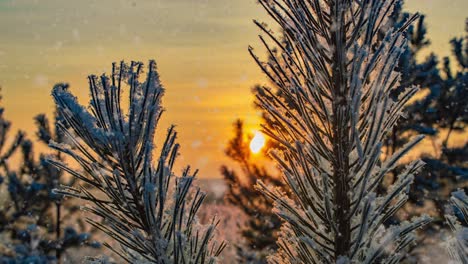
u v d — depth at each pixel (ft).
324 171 9.36
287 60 9.31
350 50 9.16
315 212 9.08
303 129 9.41
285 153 9.40
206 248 9.13
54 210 51.72
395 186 8.73
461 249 8.21
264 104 9.36
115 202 8.96
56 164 8.98
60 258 47.26
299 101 9.10
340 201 8.94
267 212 49.01
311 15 9.45
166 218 9.04
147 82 8.79
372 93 8.98
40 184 49.37
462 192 8.30
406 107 48.65
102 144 8.82
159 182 8.43
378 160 9.52
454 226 8.45
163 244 8.72
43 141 51.11
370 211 8.41
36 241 48.21
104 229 9.07
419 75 48.29
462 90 51.31
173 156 8.82
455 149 50.47
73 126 8.80
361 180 8.98
